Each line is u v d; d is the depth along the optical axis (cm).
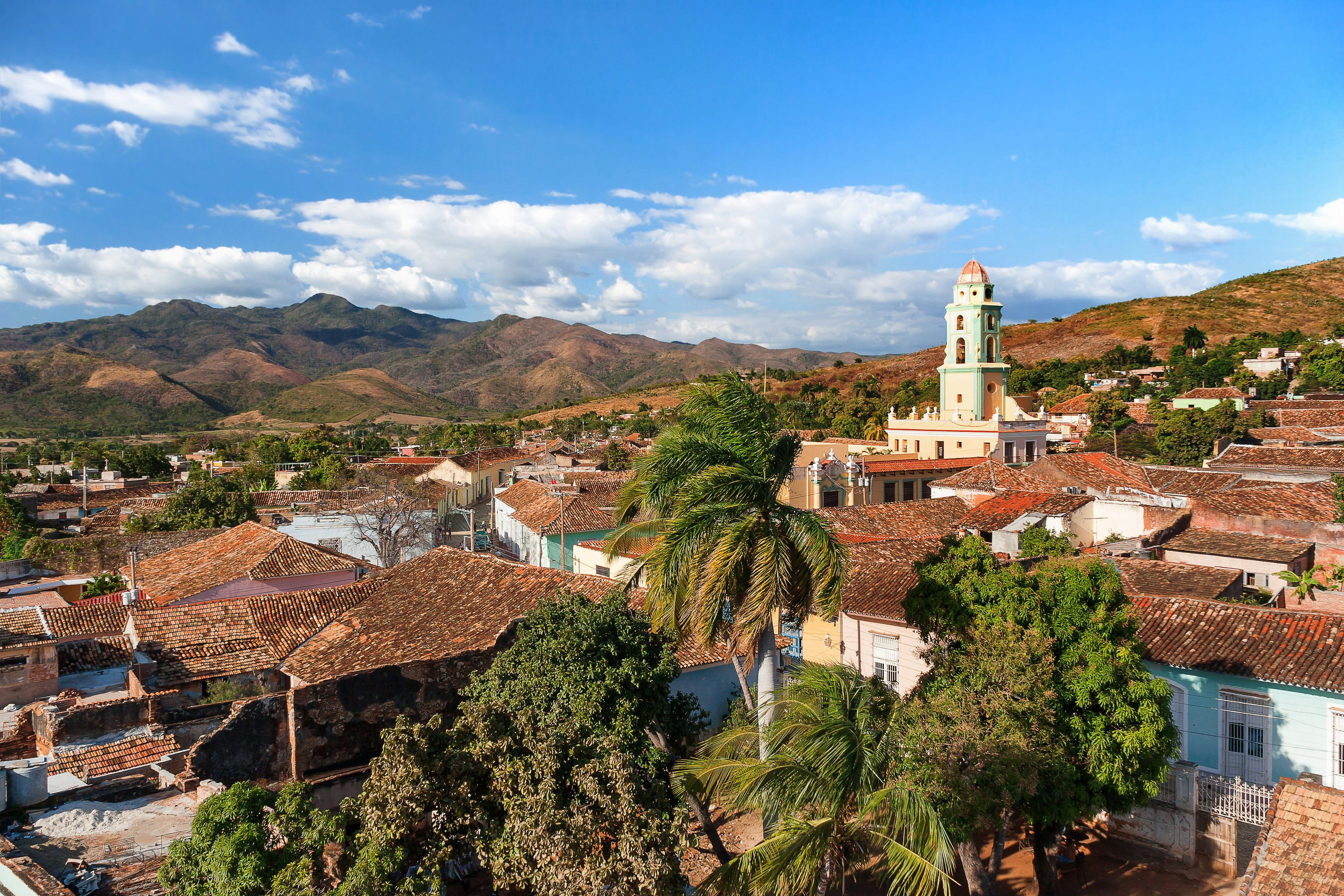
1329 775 1653
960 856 1427
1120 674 1412
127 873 1359
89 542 4756
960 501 3925
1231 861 1619
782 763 1252
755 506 1572
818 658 2464
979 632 1457
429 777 1223
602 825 1173
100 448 14275
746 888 1192
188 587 3269
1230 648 1794
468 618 2423
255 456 12394
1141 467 4116
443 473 8600
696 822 1911
